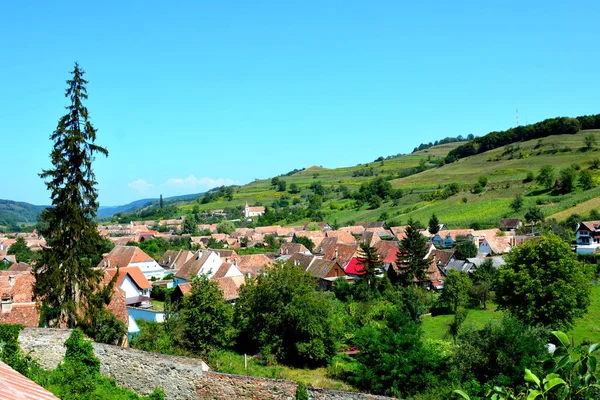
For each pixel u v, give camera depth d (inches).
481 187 5792.3
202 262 2635.3
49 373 769.6
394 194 6712.6
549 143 7096.5
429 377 983.0
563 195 4783.5
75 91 1147.3
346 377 1226.0
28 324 1141.1
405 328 1095.0
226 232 5772.6
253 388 702.5
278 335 1397.6
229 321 1357.0
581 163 5885.8
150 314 1710.1
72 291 1146.7
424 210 5546.3
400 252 2519.7
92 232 1172.5
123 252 3161.9
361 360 1092.5
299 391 677.9
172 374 751.7
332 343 1359.5
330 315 1408.7
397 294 2076.8
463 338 1038.4
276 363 1348.4
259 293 1432.1
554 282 1462.8
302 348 1330.0
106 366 797.2
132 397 748.6
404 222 5206.7
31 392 335.0
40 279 1125.1
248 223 6678.2
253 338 1434.5
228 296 2063.2
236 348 1467.8
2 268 3395.7
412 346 1040.8
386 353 1028.5
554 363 241.9
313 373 1288.1
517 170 6245.1
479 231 4040.4
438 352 1138.0
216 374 728.3
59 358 795.4
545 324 1454.2
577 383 233.6
